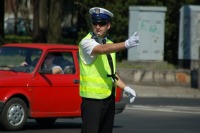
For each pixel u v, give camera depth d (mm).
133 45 13242
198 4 63125
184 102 42094
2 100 24047
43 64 25406
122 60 57906
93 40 13977
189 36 54562
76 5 62125
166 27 59906
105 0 60844
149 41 53219
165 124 29781
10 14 134500
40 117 25031
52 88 25234
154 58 53375
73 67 26109
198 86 49156
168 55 60625
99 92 14086
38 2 71188
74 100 25781
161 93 45969
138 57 52938
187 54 54656
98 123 14172
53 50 25906
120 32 59969
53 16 62469
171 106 39000
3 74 24828
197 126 29375
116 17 59469
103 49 13625
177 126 29125
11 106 24266
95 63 14109
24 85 24578
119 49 13406
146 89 47344
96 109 14094
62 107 25500
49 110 25203
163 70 50188
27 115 24750
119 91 26875
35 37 70938
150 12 53250
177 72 50438
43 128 26469
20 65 25453
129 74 49938
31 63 25406
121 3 60219
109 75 14172
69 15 120562
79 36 61188
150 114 34281
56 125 27922
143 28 53156
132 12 53406
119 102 26781
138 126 28500
